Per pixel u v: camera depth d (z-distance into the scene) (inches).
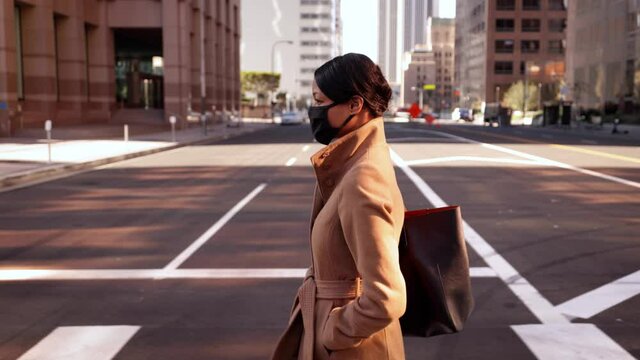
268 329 202.4
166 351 185.0
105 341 193.5
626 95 2385.6
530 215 416.8
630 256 302.7
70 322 211.3
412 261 79.0
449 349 185.8
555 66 4542.3
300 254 308.0
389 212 70.5
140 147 1037.8
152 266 286.5
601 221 395.2
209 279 263.3
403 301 68.9
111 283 258.7
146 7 1886.1
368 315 68.1
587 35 2834.6
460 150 990.4
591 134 1637.6
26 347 189.6
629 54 2357.3
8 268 285.3
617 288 248.4
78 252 316.8
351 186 70.7
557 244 329.1
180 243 335.3
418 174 652.1
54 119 1595.7
